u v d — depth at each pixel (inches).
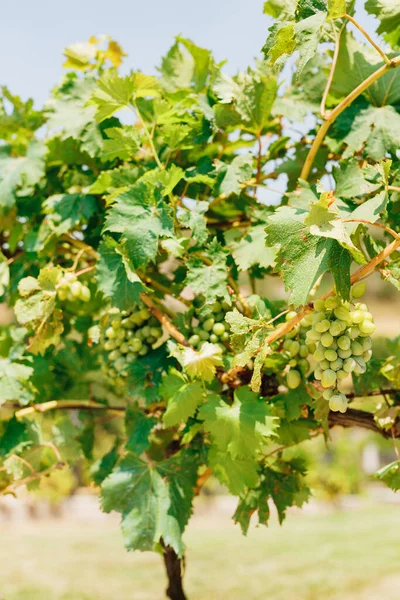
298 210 58.2
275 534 307.4
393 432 66.7
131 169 67.9
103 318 71.4
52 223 71.7
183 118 68.5
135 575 225.3
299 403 64.6
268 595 187.5
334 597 181.8
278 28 58.2
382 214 59.6
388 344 71.9
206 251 65.9
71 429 76.5
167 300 76.2
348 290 56.8
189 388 63.8
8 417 73.9
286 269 57.2
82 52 76.5
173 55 73.1
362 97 68.5
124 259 63.3
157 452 76.0
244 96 68.5
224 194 67.6
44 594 197.8
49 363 76.9
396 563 221.3
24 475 72.9
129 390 67.2
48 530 341.4
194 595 189.2
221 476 64.1
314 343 59.8
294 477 69.7
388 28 66.9
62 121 71.7
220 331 65.7
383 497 415.2
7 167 74.2
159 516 66.0
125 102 67.5
